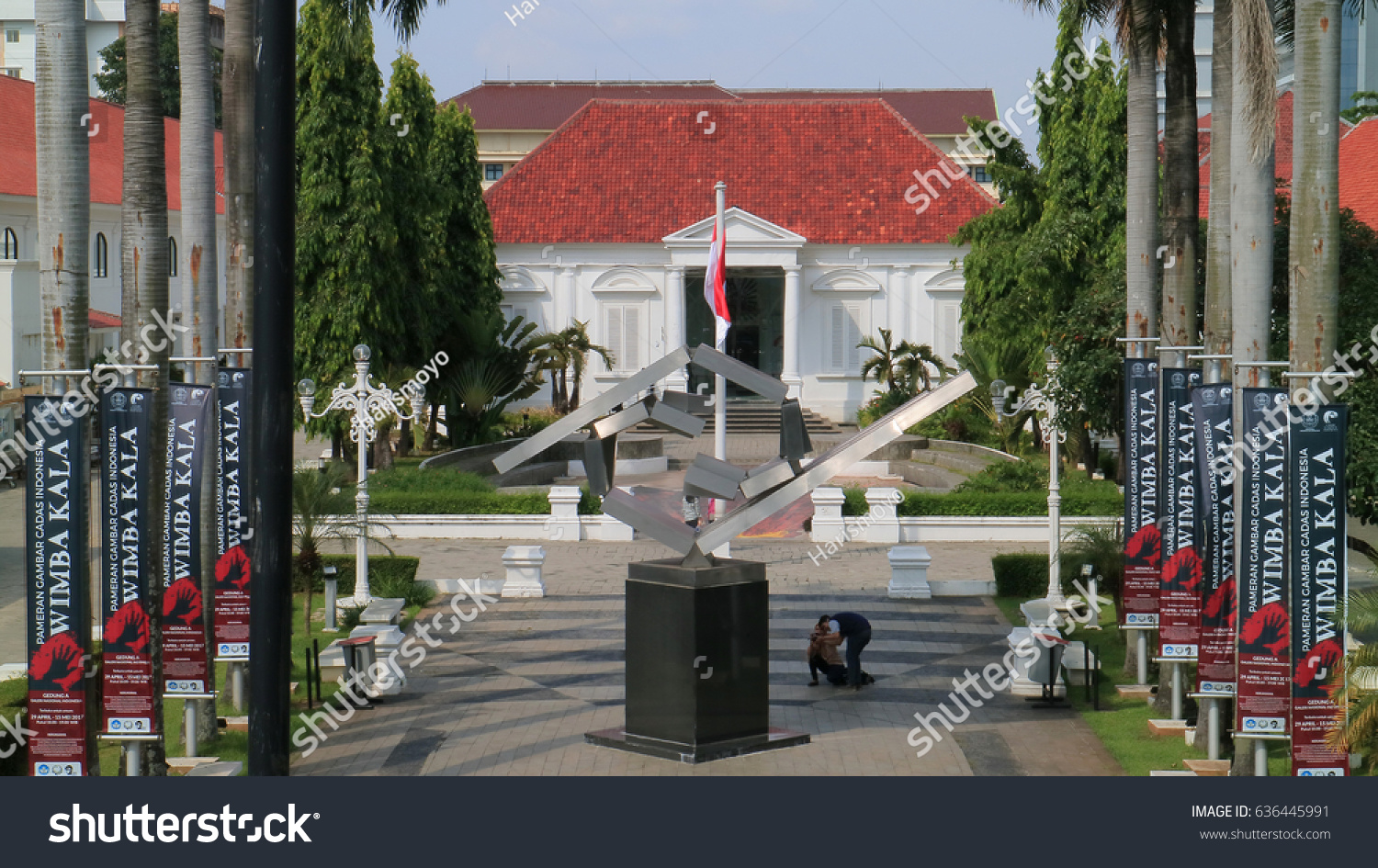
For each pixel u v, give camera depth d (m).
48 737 12.37
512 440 45.94
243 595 15.98
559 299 54.81
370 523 24.62
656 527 15.14
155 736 13.23
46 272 12.35
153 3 14.91
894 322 54.53
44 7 12.32
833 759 15.11
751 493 15.09
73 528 12.30
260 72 11.69
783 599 25.14
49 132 12.34
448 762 14.99
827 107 58.84
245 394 16.03
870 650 21.06
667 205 55.56
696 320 58.22
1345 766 12.40
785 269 53.16
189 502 14.96
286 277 11.84
